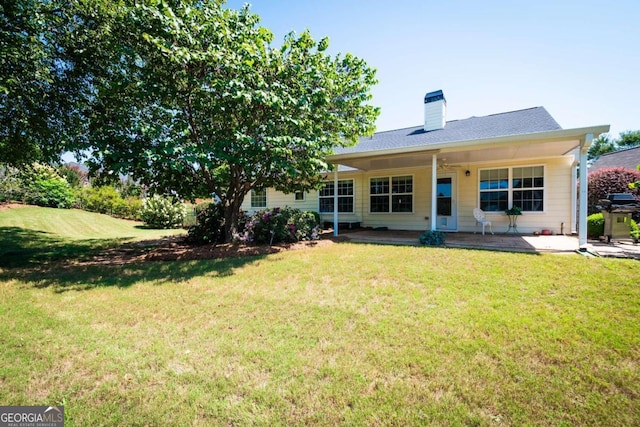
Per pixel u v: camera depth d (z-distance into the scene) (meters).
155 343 2.69
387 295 3.89
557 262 5.06
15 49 5.26
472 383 2.07
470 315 3.19
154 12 5.08
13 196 16.56
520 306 3.39
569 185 8.77
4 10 5.33
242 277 4.89
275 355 2.46
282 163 6.39
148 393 2.01
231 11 6.54
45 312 3.42
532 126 8.62
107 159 5.79
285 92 6.00
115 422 1.75
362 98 8.13
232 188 8.12
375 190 12.06
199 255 6.62
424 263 5.38
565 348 2.50
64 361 2.40
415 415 1.78
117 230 13.49
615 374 2.15
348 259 5.93
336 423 1.73
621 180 10.61
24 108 6.40
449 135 9.98
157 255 6.69
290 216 8.71
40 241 9.36
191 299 3.85
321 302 3.70
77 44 6.25
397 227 11.58
